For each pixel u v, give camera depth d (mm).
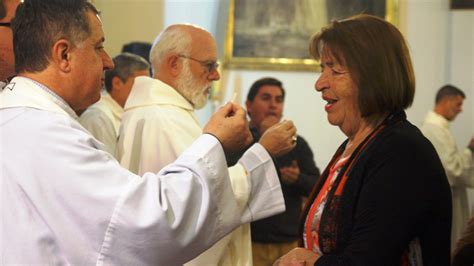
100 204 1587
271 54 6074
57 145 1603
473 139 5418
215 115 1839
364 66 1717
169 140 2449
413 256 1650
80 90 1738
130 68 3859
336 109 1784
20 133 1619
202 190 1699
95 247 1588
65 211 1586
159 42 2625
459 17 6016
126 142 2516
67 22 1699
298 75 6055
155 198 1619
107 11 6000
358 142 1769
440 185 1614
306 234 1813
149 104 2529
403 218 1570
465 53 6020
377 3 6039
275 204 2055
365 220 1601
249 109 4594
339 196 1702
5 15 2057
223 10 6090
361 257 1571
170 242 1621
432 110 5816
